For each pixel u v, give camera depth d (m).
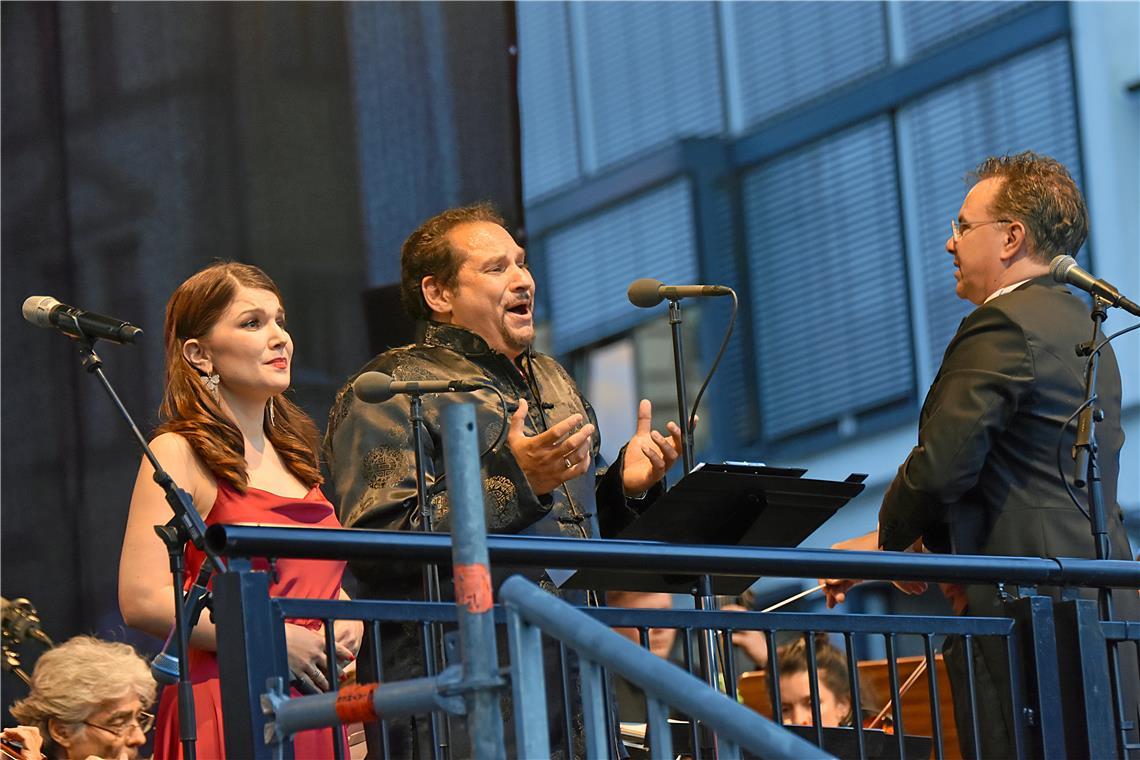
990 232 6.33
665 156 16.30
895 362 14.59
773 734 3.82
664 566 4.82
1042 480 5.88
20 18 8.96
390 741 5.49
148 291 8.85
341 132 9.18
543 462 5.46
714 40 16.09
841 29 15.16
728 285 15.87
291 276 8.98
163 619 5.47
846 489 5.33
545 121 17.34
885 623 5.21
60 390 8.66
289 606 4.44
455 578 3.91
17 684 8.30
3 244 8.77
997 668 5.68
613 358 16.44
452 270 6.21
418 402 5.29
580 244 16.98
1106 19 13.09
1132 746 5.34
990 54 13.94
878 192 14.83
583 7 17.09
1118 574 5.43
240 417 5.89
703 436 15.61
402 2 9.35
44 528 8.56
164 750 5.49
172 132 9.01
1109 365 6.18
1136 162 12.84
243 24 9.16
